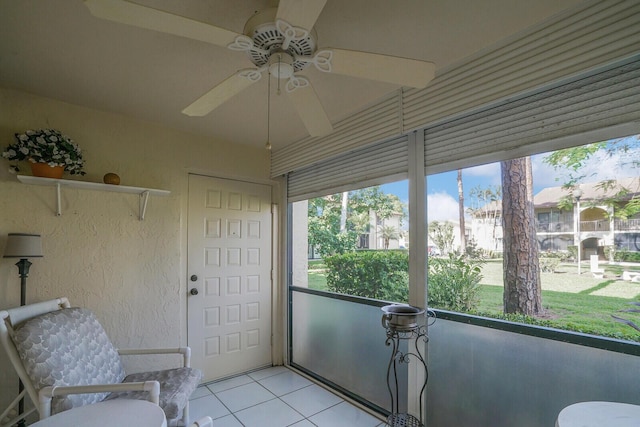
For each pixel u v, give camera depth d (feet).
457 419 5.98
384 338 7.54
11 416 6.13
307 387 8.88
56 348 4.94
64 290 6.98
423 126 6.28
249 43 3.54
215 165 9.59
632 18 3.92
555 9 4.38
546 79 4.60
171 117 8.07
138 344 7.89
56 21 4.50
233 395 8.38
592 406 3.60
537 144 5.01
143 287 8.03
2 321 4.74
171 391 5.34
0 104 6.51
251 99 7.04
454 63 5.74
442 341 6.27
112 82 6.30
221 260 9.67
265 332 10.46
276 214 11.02
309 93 4.38
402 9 4.26
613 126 4.29
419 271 6.64
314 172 9.76
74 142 6.98
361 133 7.58
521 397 5.18
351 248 9.17
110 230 7.64
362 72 3.98
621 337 4.27
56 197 6.99
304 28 3.27
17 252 5.92
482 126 5.74
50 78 6.14
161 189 8.44
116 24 4.57
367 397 7.82
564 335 4.73
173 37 4.89
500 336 5.47
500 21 4.59
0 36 4.82
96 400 5.16
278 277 10.91
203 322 9.21
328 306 9.21
